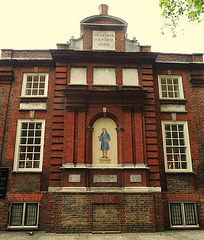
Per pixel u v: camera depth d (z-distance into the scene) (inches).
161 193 504.7
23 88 565.6
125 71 561.0
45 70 577.6
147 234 442.3
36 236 428.1
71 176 477.7
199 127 562.3
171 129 560.4
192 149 546.3
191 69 600.4
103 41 579.2
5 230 473.1
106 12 626.8
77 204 462.6
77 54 549.3
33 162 524.4
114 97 535.8
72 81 544.7
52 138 504.4
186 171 531.8
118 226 460.1
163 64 593.0
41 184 500.7
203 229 495.2
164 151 539.8
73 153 492.4
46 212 484.1
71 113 518.0
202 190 522.3
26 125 544.4
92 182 483.8
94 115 524.4
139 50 580.7
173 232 463.8
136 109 529.0
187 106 575.2
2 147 524.1
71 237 418.3
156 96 573.6
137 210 466.3
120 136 516.1
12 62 572.7
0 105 549.6
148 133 520.4
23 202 493.7
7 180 502.6
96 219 462.0
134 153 504.4
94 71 556.1
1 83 564.7
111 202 467.2
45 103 554.3
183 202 513.7
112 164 505.4
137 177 485.1
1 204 489.4
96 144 517.7
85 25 583.2
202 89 589.3
